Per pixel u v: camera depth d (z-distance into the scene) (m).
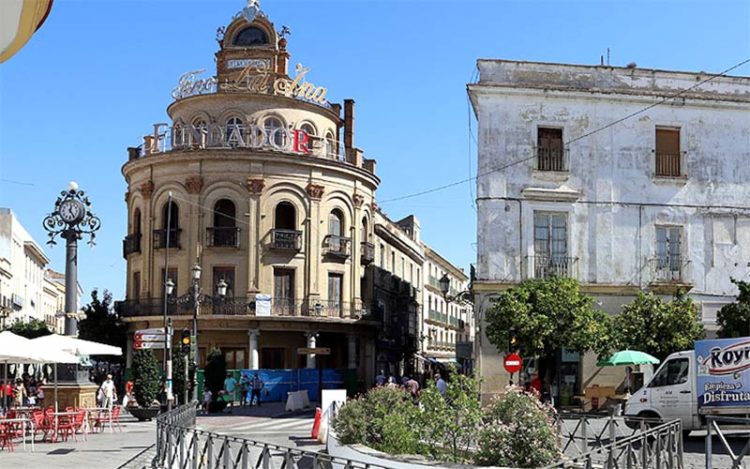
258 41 51.97
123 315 50.12
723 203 34.16
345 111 56.06
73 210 27.98
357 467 9.32
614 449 12.70
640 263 33.53
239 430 28.89
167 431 15.30
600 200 33.59
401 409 14.95
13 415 23.25
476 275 33.00
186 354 35.66
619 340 30.48
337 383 47.88
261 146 48.38
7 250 81.44
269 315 46.94
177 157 47.78
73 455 19.14
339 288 50.53
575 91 33.53
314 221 48.91
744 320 28.98
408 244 68.38
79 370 27.67
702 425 21.56
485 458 11.46
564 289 30.31
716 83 34.44
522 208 33.19
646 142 34.00
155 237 48.38
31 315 95.81
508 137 33.41
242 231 47.50
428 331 78.19
